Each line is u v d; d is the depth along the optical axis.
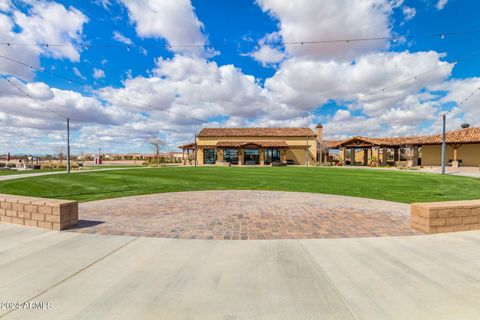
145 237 4.06
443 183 12.09
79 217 5.43
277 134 40.69
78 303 2.24
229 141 40.81
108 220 5.18
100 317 2.05
